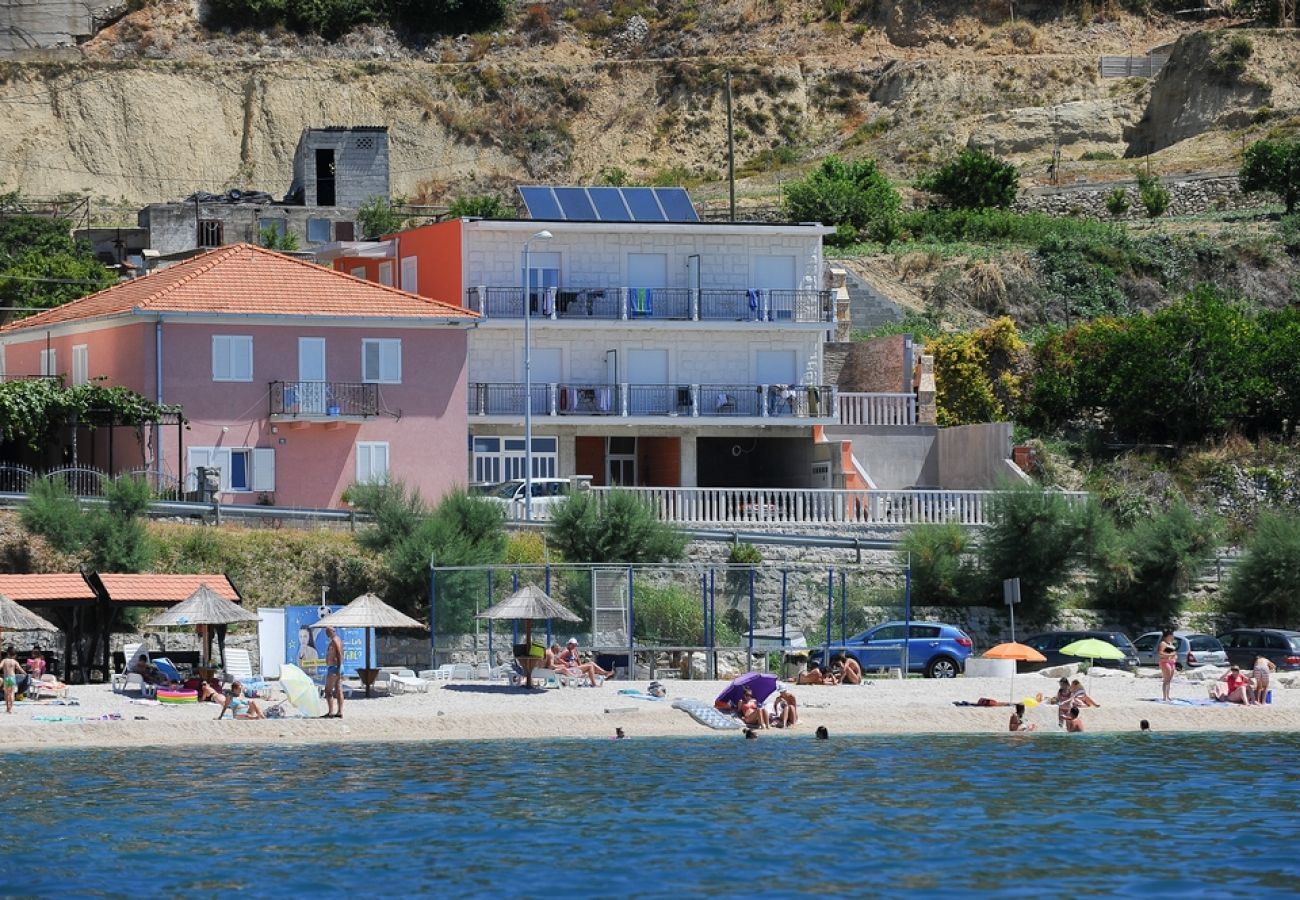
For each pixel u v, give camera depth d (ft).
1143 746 545.85
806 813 430.61
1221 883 368.68
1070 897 358.43
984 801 447.01
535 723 568.00
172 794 450.71
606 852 390.01
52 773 480.64
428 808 434.71
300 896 357.00
